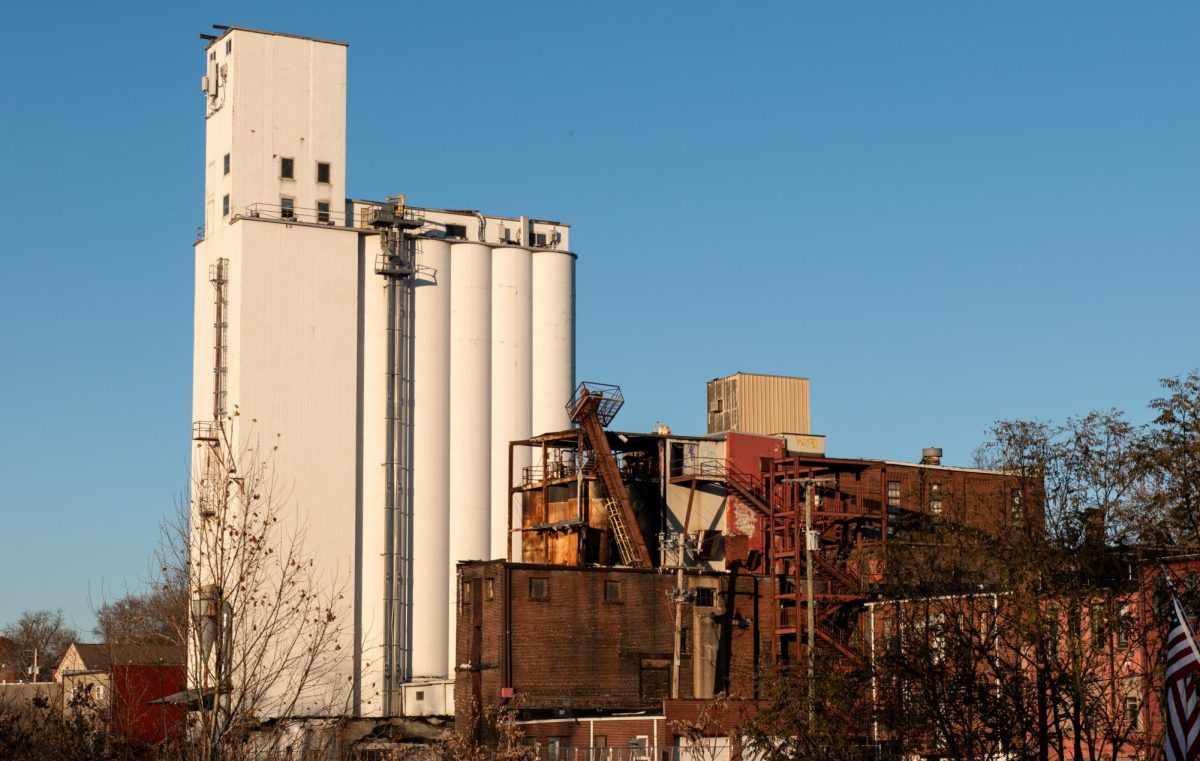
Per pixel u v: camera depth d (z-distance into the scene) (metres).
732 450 113.38
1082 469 60.34
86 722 33.62
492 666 95.31
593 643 97.44
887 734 65.94
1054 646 58.09
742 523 112.38
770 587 103.94
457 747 72.94
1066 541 58.75
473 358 123.38
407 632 116.75
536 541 113.19
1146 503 58.66
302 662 103.94
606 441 108.12
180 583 39.16
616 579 99.25
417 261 122.56
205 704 34.31
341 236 119.19
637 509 110.12
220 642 34.75
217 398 114.38
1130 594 59.09
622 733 84.94
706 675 100.44
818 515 102.00
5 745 31.95
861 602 95.25
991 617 59.97
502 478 123.19
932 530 67.56
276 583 107.00
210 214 120.56
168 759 33.03
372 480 117.62
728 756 80.06
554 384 127.31
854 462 105.25
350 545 115.00
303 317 116.38
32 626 162.50
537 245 131.38
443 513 119.81
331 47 123.06
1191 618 56.41
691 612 101.19
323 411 115.88
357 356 118.88
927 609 61.19
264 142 119.25
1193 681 42.16
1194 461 57.59
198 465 114.75
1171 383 59.38
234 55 119.25
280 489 112.44
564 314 129.00
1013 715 57.91
